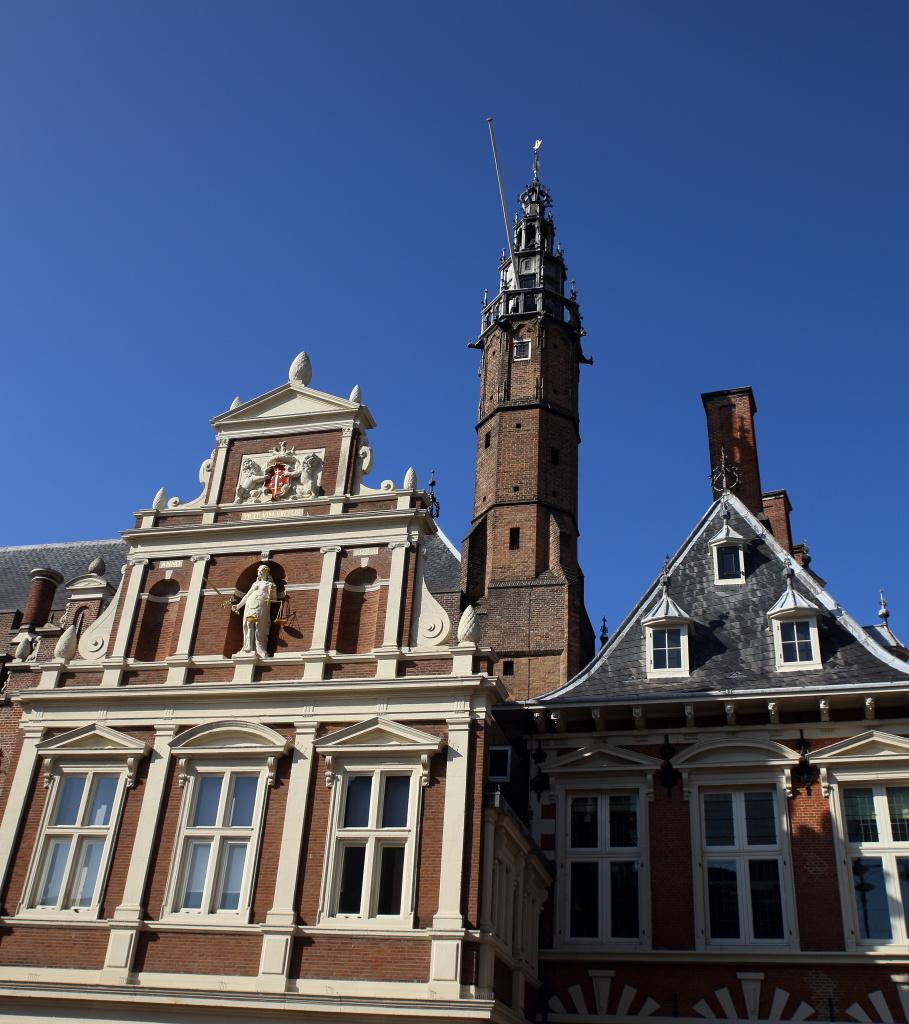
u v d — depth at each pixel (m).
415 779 19.42
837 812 20.97
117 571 36.44
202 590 23.12
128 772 21.00
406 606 21.70
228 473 24.92
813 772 21.48
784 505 32.94
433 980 17.34
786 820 21.22
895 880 20.23
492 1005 16.84
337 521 23.00
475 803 18.94
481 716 19.80
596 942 21.36
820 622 23.78
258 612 22.03
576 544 36.78
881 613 26.47
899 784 21.00
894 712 21.58
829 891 20.38
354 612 22.25
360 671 21.05
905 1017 18.97
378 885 18.84
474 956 17.59
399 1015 17.17
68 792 21.36
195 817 20.34
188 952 18.83
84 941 19.42
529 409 38.28
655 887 21.39
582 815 22.73
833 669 22.83
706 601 25.67
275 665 21.53
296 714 20.66
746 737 22.17
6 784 23.58
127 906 19.44
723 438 31.05
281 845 19.39
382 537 22.64
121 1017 18.50
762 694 21.97
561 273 42.78
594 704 22.84
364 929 18.17
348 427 24.56
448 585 32.69
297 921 18.58
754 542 26.84
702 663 24.06
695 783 22.08
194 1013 18.17
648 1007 20.30
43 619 31.84
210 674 21.88
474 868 18.31
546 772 23.02
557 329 40.72
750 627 24.55
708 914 20.95
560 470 37.69
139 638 22.88
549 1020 20.59
